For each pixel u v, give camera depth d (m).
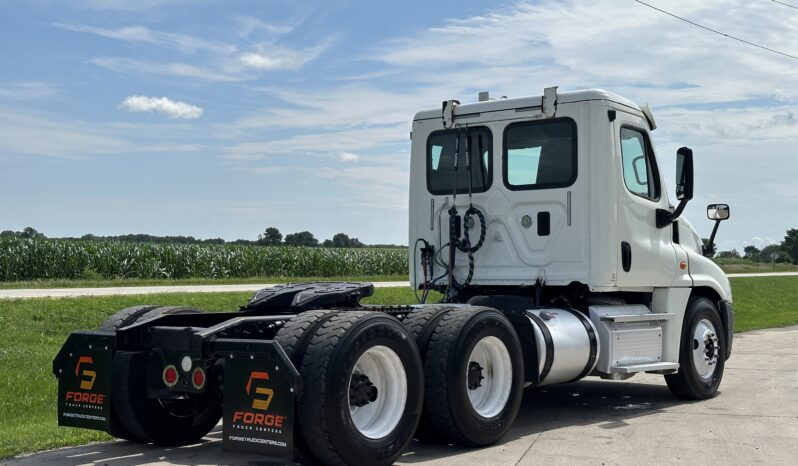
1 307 14.69
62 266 31.31
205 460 6.21
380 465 5.70
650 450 6.52
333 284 7.16
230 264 36.56
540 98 8.05
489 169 8.27
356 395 5.65
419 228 8.66
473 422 6.42
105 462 6.12
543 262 7.98
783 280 40.97
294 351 5.44
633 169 8.37
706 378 9.15
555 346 7.32
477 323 6.51
